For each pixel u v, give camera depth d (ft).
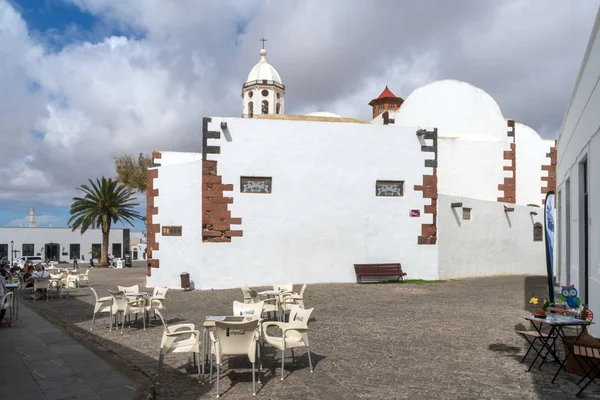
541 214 83.51
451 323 35.58
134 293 38.42
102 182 146.61
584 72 34.76
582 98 35.68
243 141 61.41
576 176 38.75
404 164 65.92
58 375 23.22
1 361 26.08
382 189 65.51
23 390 20.76
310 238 62.80
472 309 42.04
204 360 23.36
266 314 42.11
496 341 29.73
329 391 20.65
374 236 64.59
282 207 62.18
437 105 83.82
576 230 38.52
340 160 64.03
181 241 61.57
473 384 21.33
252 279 60.95
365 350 27.68
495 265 75.97
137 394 20.04
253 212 61.36
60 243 248.93
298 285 60.64
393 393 20.25
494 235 76.13
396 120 86.12
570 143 43.34
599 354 19.99
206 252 59.98
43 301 56.49
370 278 63.72
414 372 23.24
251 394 20.52
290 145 62.75
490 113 83.30
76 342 31.37
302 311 25.04
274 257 61.72
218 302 48.93
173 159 81.51
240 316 25.17
